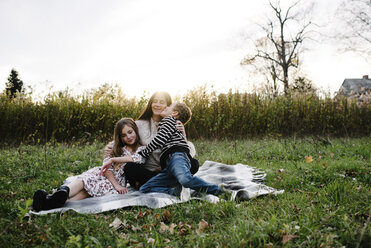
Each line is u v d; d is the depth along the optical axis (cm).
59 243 187
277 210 238
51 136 780
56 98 815
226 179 374
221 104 866
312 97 930
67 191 276
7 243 189
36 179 401
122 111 827
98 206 262
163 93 369
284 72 2850
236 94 905
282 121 885
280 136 830
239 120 863
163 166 326
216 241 188
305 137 801
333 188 293
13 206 260
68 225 216
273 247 177
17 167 448
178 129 338
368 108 933
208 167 458
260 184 331
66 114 793
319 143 651
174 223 228
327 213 226
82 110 806
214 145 716
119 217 242
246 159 538
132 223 231
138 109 823
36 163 450
